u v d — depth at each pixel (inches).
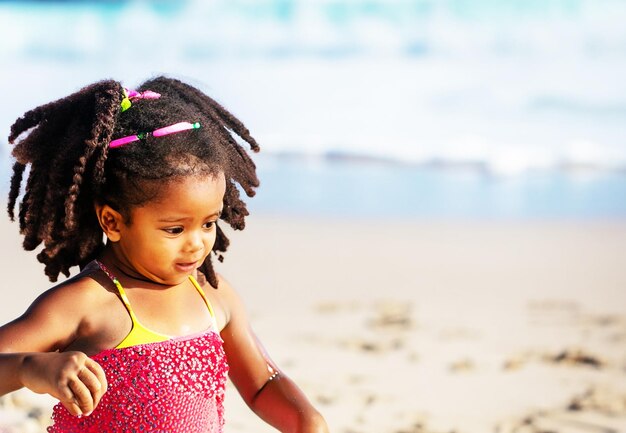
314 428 140.5
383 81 1021.2
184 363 126.0
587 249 527.5
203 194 120.5
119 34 1169.4
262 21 1193.4
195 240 122.7
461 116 911.0
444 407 256.7
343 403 255.6
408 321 358.6
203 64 1079.6
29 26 1175.6
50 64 1053.8
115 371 122.3
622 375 292.4
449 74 1049.5
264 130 842.8
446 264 479.5
